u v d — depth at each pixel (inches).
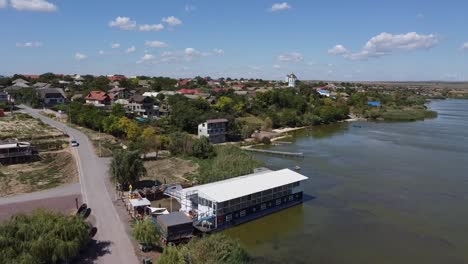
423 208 2317.9
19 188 2367.1
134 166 2395.4
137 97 5295.3
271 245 1825.8
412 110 7795.3
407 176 3009.4
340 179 2918.3
